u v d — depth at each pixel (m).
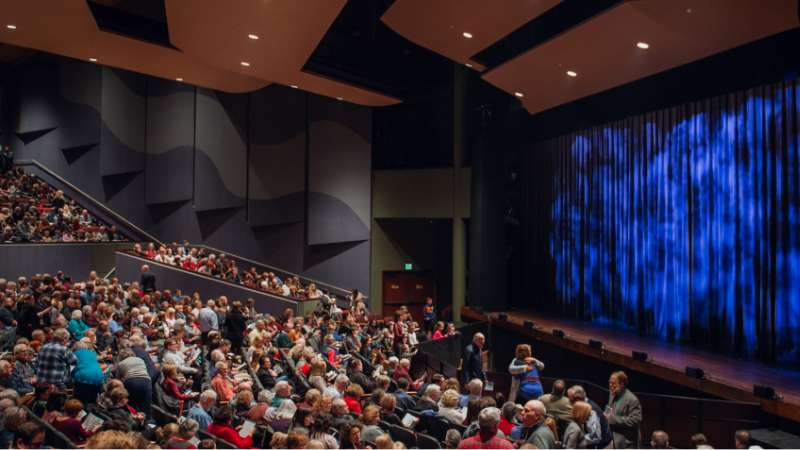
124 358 7.79
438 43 13.65
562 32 11.39
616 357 13.36
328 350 11.83
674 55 11.73
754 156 12.85
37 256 17.02
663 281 15.42
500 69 13.95
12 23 12.94
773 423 9.50
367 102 20.27
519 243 22.19
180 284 17.30
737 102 13.30
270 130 23.30
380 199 23.81
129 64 16.48
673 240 15.10
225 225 23.41
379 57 21.14
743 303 13.02
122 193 23.30
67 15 12.49
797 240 11.79
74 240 18.59
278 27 12.67
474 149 21.50
